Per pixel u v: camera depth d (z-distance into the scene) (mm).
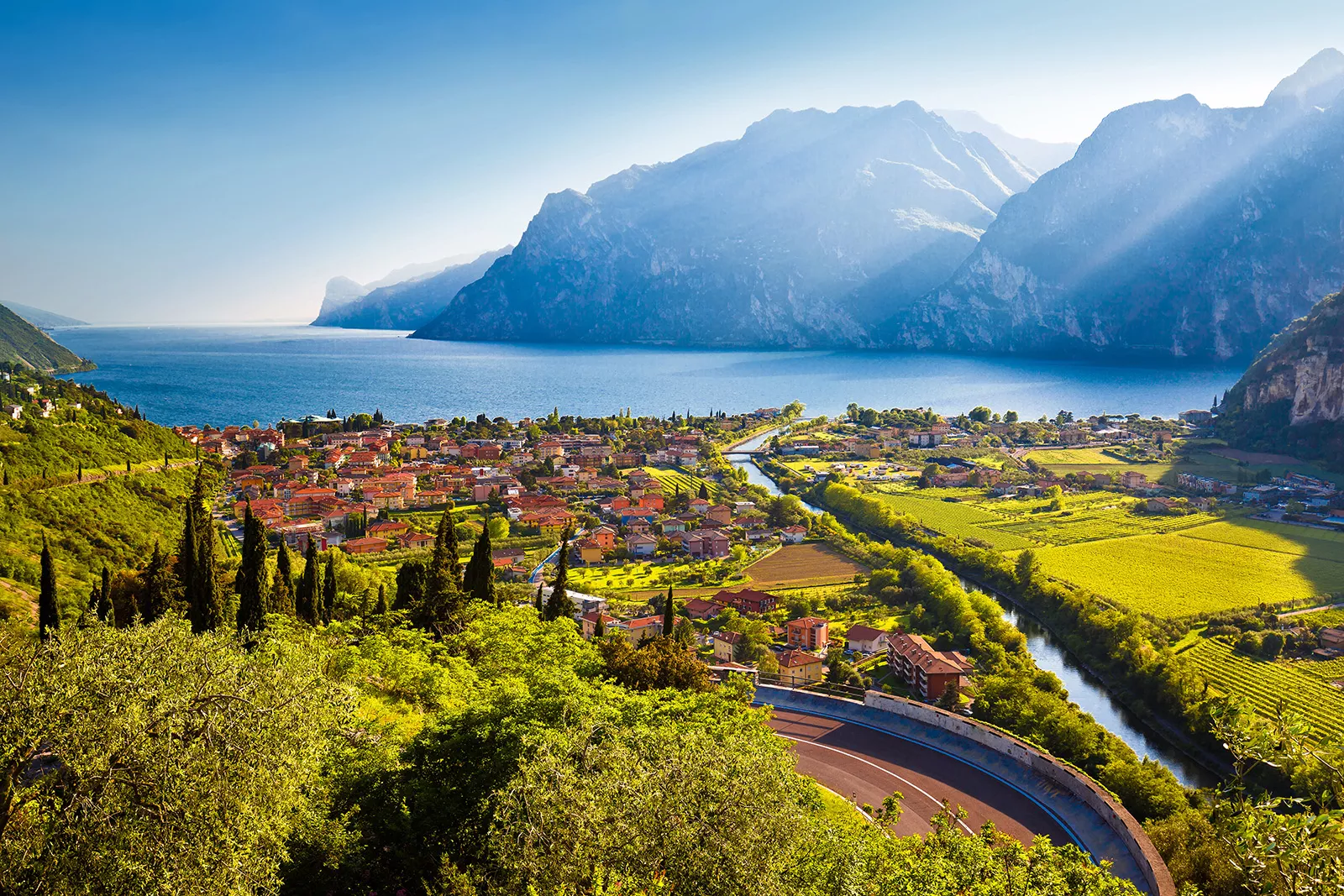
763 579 169625
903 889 38500
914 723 79312
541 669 59312
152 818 29734
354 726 46188
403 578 104938
